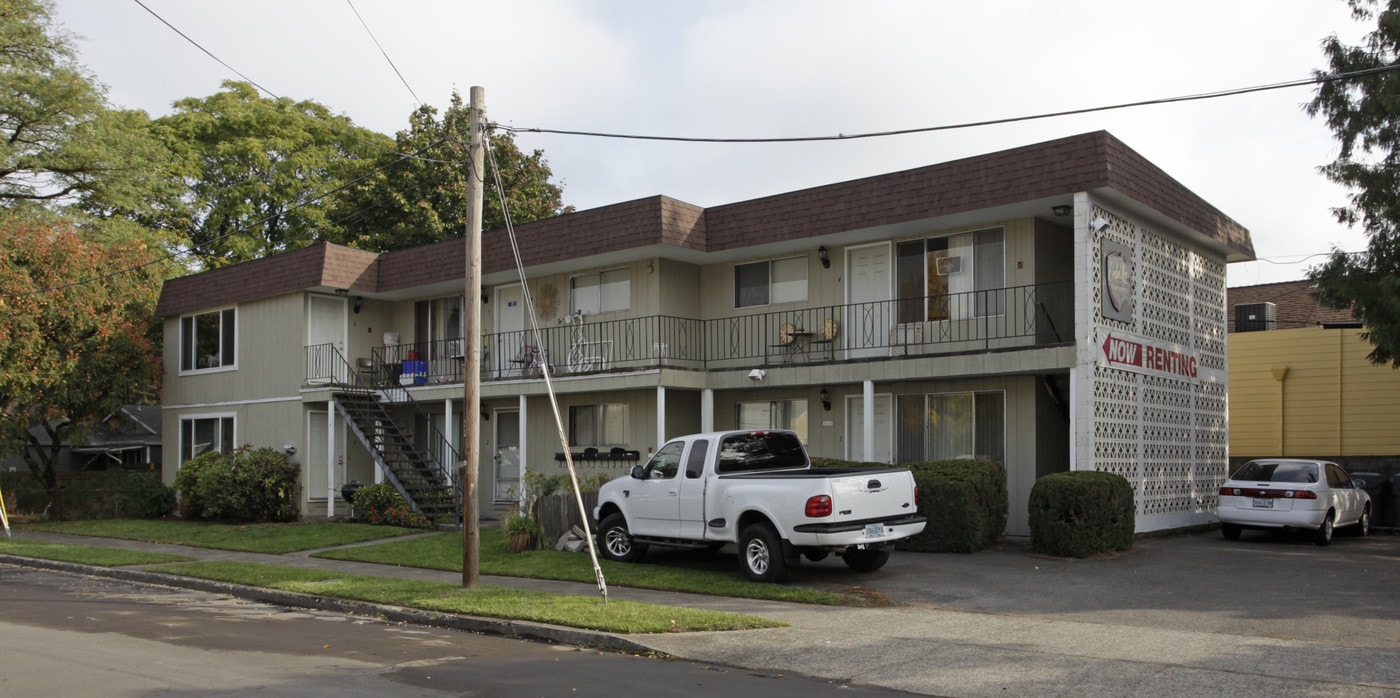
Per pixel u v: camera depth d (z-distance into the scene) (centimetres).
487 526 2152
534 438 2380
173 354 2919
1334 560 1490
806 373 1895
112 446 4169
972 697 785
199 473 2516
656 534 1452
